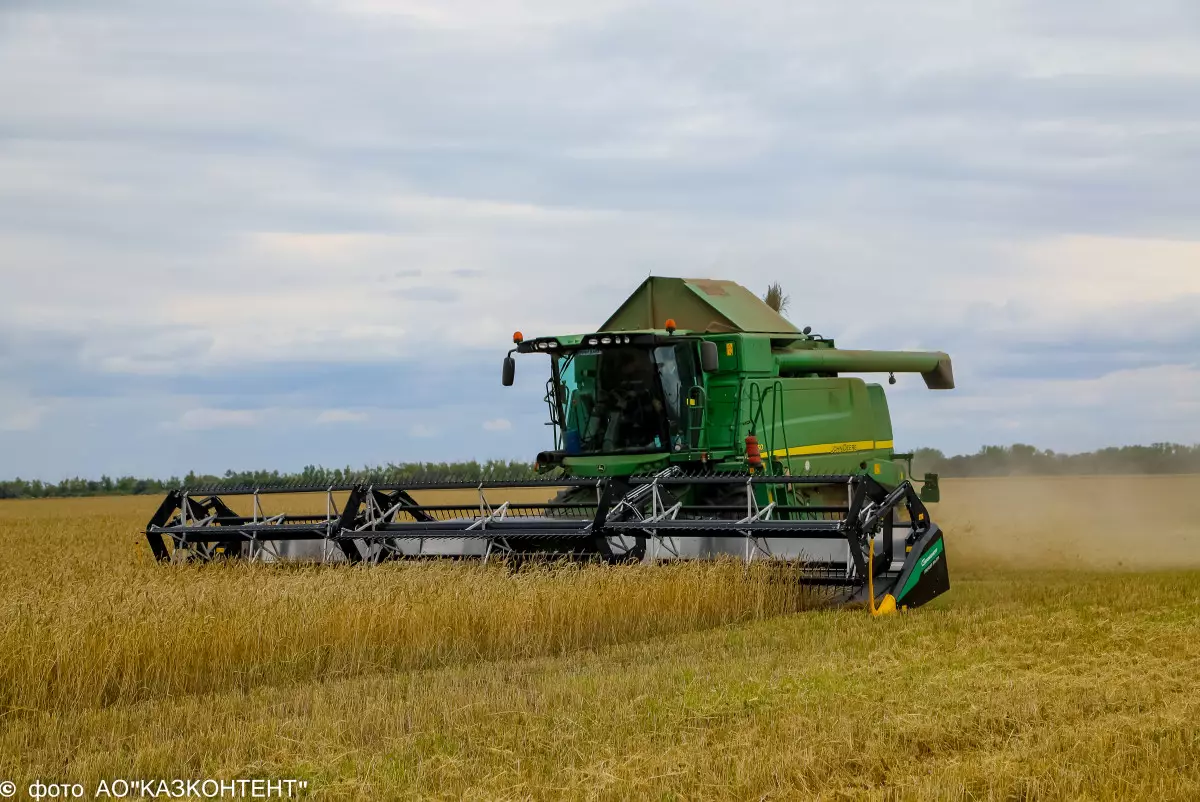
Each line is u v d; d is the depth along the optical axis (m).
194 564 13.79
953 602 12.71
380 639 9.91
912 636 10.09
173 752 6.69
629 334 14.78
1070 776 5.79
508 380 15.48
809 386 17.03
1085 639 9.73
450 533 13.41
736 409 15.50
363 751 6.64
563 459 15.46
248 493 15.08
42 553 21.72
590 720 7.11
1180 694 7.56
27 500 77.19
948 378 20.12
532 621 10.47
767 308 17.81
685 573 11.68
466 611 10.38
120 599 10.21
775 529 12.23
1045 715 7.05
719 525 12.45
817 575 12.51
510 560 13.27
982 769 5.92
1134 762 6.10
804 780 5.86
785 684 7.92
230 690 8.75
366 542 14.08
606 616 10.94
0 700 8.09
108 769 6.40
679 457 14.97
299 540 14.75
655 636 10.84
